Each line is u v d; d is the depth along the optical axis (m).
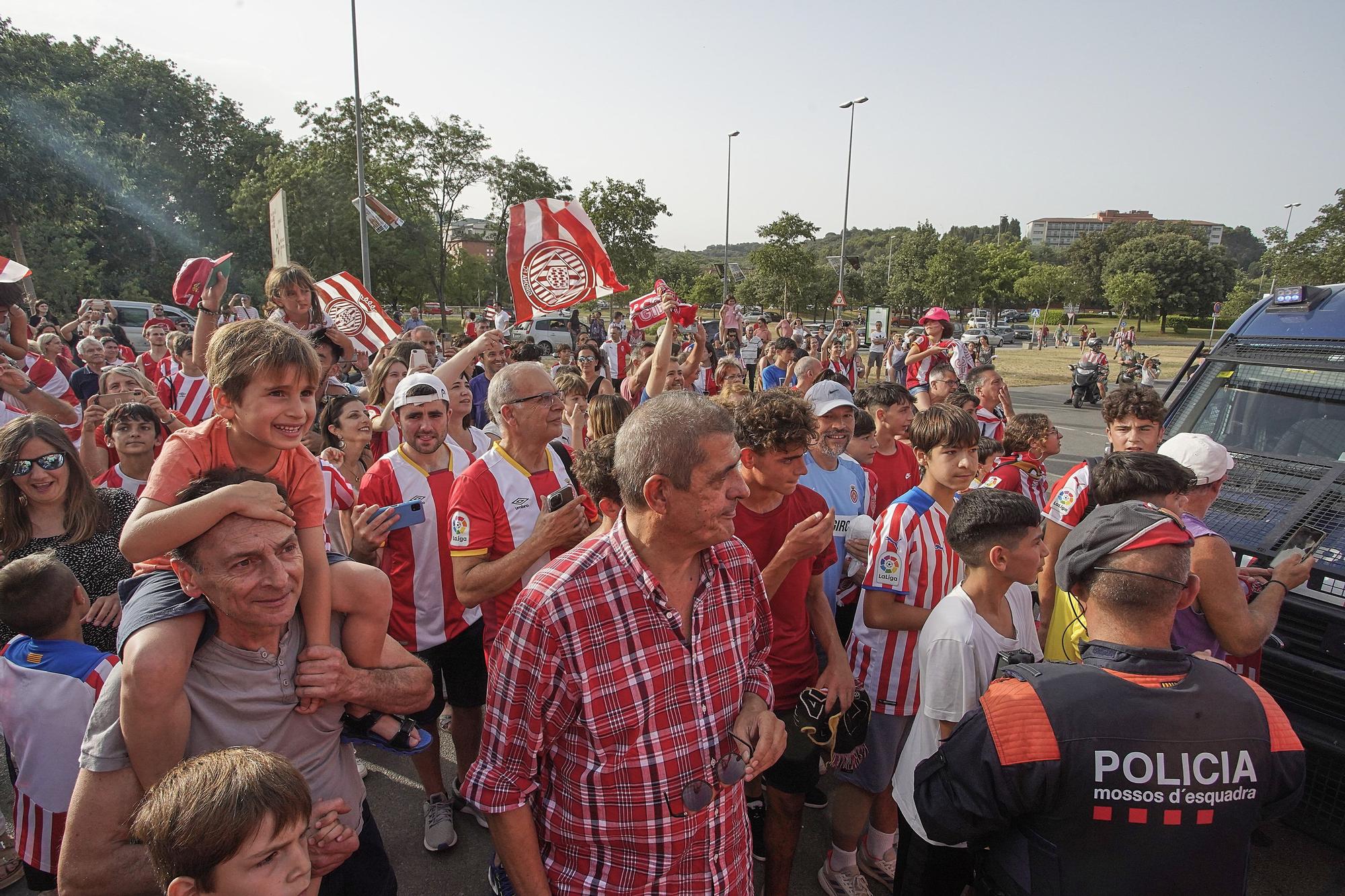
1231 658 3.03
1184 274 67.38
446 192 38.03
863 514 3.58
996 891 1.75
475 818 3.43
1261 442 4.16
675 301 5.51
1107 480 2.71
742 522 2.70
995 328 47.91
